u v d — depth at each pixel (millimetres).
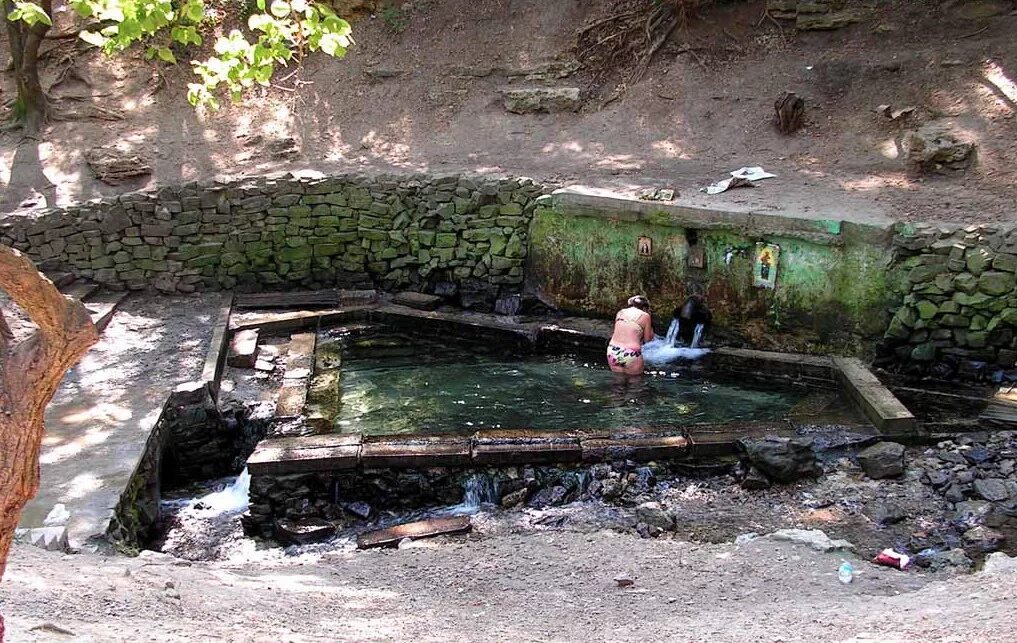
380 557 7828
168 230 14945
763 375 12281
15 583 5117
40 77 17031
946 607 5367
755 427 10102
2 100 16703
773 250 12570
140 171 15375
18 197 15047
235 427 11039
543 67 17234
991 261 11328
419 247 15227
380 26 18234
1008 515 8547
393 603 6363
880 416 10070
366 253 15461
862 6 16375
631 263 13891
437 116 17000
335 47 6910
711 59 16875
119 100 17047
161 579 6039
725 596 6590
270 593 6320
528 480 9469
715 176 14648
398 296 15055
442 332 14242
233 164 15945
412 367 12852
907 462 9633
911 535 8312
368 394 11797
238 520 9625
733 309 13195
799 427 10172
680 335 13492
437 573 7316
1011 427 10250
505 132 16594
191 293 15234
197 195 14953
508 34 17859
